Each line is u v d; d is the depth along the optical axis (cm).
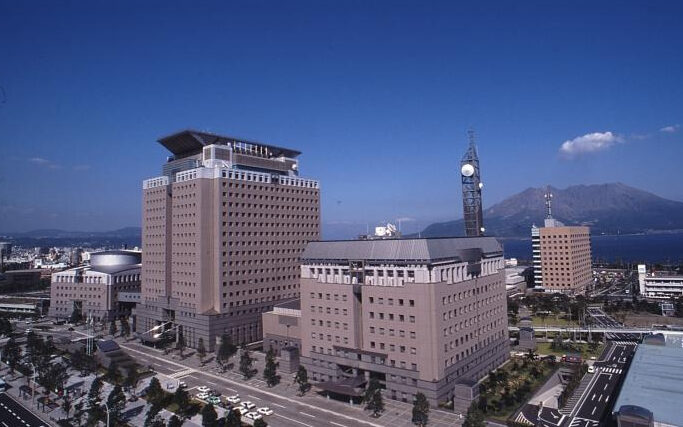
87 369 13738
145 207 19438
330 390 11100
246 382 12769
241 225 17300
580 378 12525
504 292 14175
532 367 13312
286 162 19862
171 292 17912
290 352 13562
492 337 13200
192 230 16900
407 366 10750
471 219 18138
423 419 9181
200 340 15212
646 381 10294
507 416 10025
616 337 18212
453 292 11262
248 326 17300
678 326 18950
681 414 8581
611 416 10031
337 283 12125
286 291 18712
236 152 18300
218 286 16500
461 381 10288
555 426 9625
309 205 19912
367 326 11506
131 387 11944
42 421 10694
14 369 14875
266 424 8862
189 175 17212
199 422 10225
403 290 10862
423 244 10756
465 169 18200
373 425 9606
